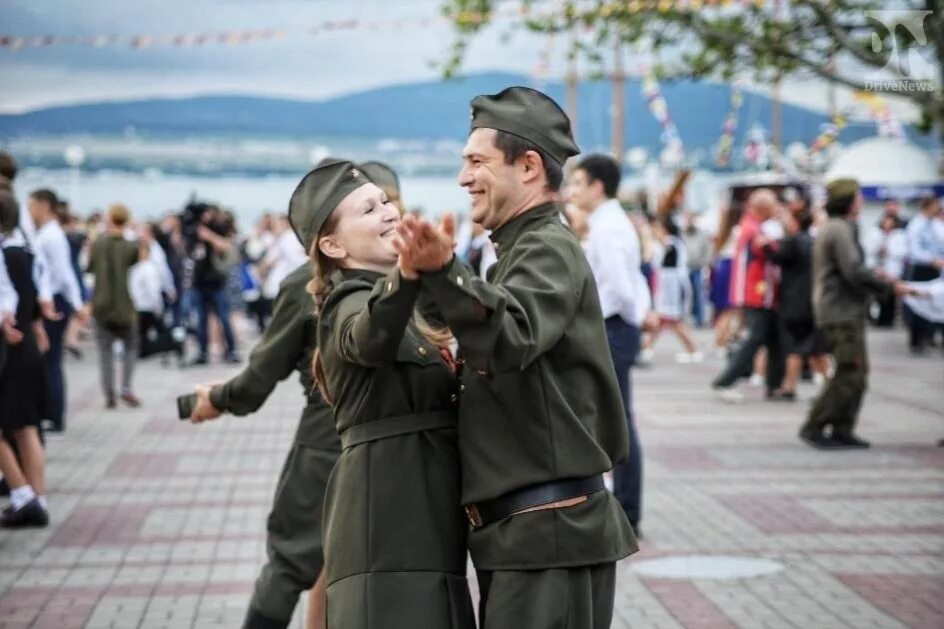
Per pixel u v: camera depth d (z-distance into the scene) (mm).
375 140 176000
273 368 5508
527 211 3973
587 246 8484
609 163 8516
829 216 12539
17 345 9242
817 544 8695
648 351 21453
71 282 13445
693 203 41375
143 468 11766
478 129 4008
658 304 22031
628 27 17766
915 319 22859
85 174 104812
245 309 31094
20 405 9281
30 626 6895
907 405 16062
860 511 9742
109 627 6879
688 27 17609
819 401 12734
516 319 3613
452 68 18547
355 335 3701
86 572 8039
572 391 3881
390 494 3896
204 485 10922
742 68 18219
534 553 3801
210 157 127250
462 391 3914
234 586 7688
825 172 33969
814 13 17250
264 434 13922
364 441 3945
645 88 21859
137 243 16172
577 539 3828
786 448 12727
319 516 5621
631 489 8812
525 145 3951
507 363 3586
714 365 21516
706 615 7070
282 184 107688
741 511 9773
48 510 9906
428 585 3871
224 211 25844
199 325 21859
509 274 3830
